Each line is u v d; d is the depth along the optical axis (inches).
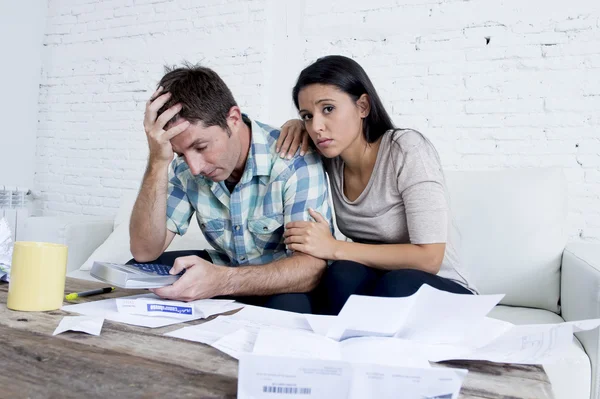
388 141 51.0
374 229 53.2
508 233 65.1
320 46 98.1
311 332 27.5
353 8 95.2
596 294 46.7
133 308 31.4
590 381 44.1
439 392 18.6
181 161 55.0
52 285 31.7
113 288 40.1
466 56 87.7
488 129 86.4
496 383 21.9
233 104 46.8
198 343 25.6
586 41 81.1
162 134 43.4
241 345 24.9
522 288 63.7
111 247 76.6
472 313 25.4
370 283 41.9
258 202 51.4
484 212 66.7
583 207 80.8
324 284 43.2
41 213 128.5
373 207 52.4
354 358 23.2
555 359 23.6
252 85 103.2
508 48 85.3
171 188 55.0
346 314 24.8
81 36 123.6
